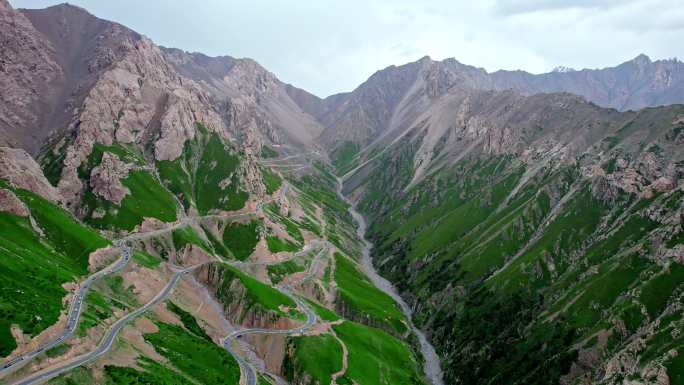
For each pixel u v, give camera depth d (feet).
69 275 575.38
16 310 428.15
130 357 447.83
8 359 381.81
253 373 561.02
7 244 565.12
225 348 611.47
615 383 558.97
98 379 398.21
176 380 440.04
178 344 528.22
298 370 600.80
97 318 497.05
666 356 526.16
